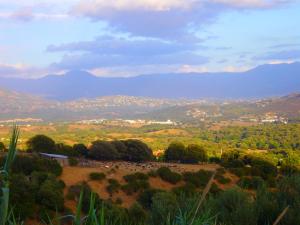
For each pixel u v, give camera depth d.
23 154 30.42
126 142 46.50
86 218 2.52
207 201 5.66
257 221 5.48
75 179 28.31
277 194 6.05
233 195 5.82
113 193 27.09
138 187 27.98
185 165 41.72
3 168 2.56
